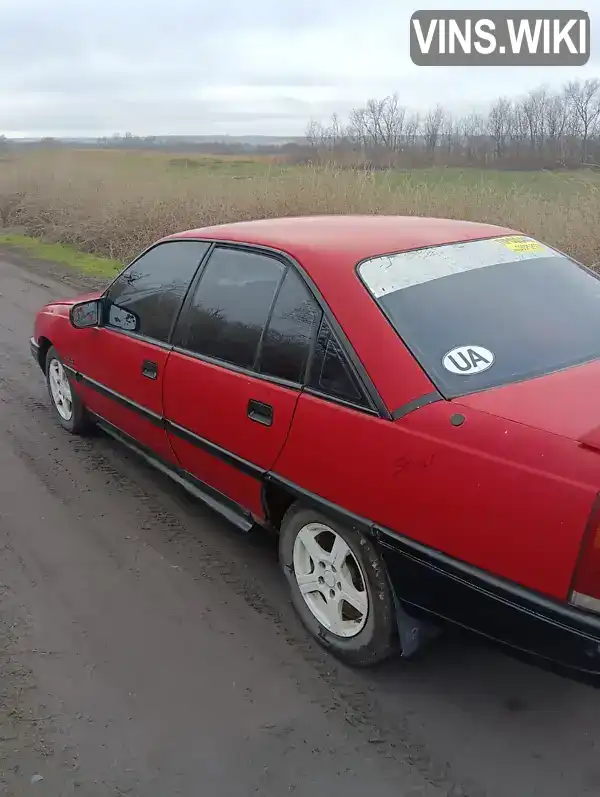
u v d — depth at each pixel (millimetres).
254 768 2430
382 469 2469
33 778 2418
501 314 2836
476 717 2613
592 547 1970
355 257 2953
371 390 2559
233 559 3680
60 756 2506
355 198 10977
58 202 17031
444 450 2301
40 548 3836
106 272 11906
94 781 2402
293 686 2795
